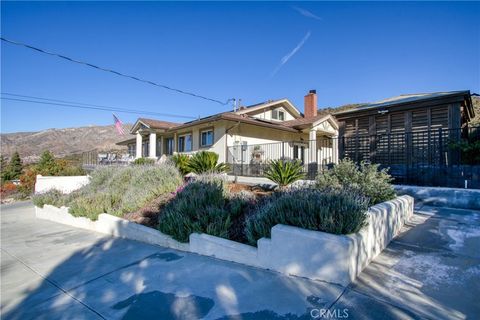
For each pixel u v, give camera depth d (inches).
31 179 700.0
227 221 162.9
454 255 129.6
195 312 93.1
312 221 120.6
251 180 383.9
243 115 636.7
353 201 131.0
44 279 134.0
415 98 418.0
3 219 354.9
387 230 150.1
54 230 262.5
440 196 249.8
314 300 95.9
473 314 82.7
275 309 91.7
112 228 224.5
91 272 139.2
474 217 202.1
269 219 138.4
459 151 272.2
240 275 122.0
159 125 722.8
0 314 100.8
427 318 81.7
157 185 285.0
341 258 105.0
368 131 428.1
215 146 580.4
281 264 121.3
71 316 96.3
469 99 383.6
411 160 307.7
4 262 167.3
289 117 794.8
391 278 108.9
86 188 366.3
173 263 144.0
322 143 703.7
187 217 172.4
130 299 106.0
